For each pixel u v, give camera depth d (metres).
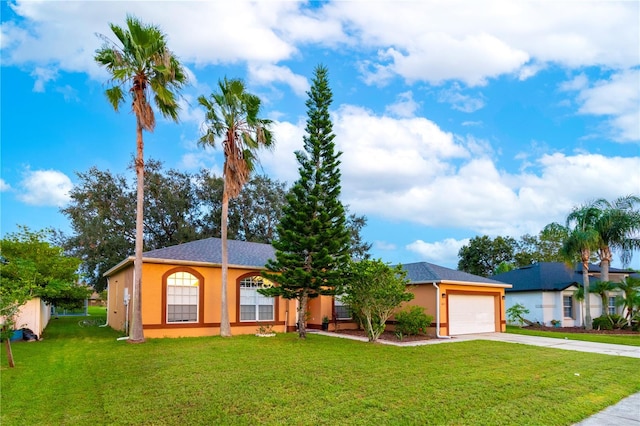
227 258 17.03
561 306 24.55
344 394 7.54
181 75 14.84
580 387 8.45
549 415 6.60
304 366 10.02
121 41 14.12
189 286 16.59
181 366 9.89
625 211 23.41
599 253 24.22
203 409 6.60
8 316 9.88
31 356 11.29
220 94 16.03
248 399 7.15
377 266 15.21
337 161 16.48
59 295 17.56
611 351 13.97
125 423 5.96
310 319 20.09
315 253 15.61
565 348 14.45
